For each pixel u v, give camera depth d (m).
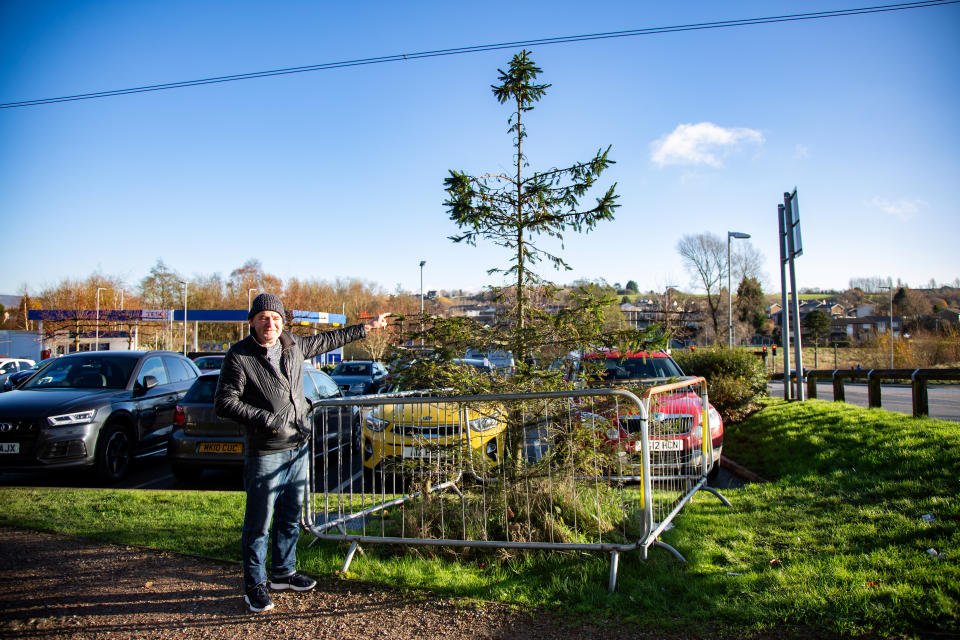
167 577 4.04
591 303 4.55
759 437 8.49
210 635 3.24
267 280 65.44
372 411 6.55
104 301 50.94
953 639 2.78
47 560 4.38
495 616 3.33
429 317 4.72
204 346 49.44
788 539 4.25
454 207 4.78
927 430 6.39
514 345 4.66
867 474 5.65
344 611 3.48
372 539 4.14
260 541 3.59
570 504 4.35
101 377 8.30
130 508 5.70
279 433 3.64
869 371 8.84
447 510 4.50
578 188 4.75
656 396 4.77
